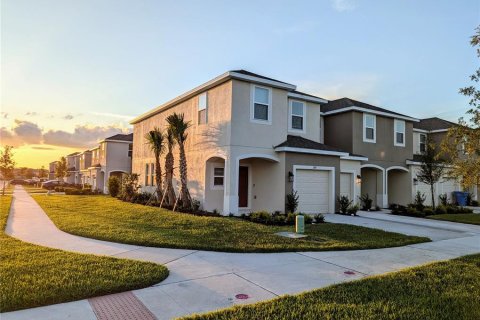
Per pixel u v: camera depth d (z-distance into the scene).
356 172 18.25
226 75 13.77
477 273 6.17
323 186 15.94
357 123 18.95
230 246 7.89
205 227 10.24
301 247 7.94
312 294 4.88
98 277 5.44
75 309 4.33
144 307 4.41
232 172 13.68
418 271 6.19
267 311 4.23
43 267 6.00
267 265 6.52
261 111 14.73
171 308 4.39
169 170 16.25
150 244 8.15
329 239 9.02
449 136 7.18
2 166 36.03
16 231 10.10
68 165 60.59
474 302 4.77
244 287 5.24
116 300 4.66
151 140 18.28
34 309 4.32
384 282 5.51
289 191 14.59
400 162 20.88
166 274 5.79
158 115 21.89
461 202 23.69
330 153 15.65
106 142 33.16
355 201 18.05
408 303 4.65
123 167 33.81
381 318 4.13
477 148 6.52
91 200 21.53
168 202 16.61
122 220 12.09
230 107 13.88
